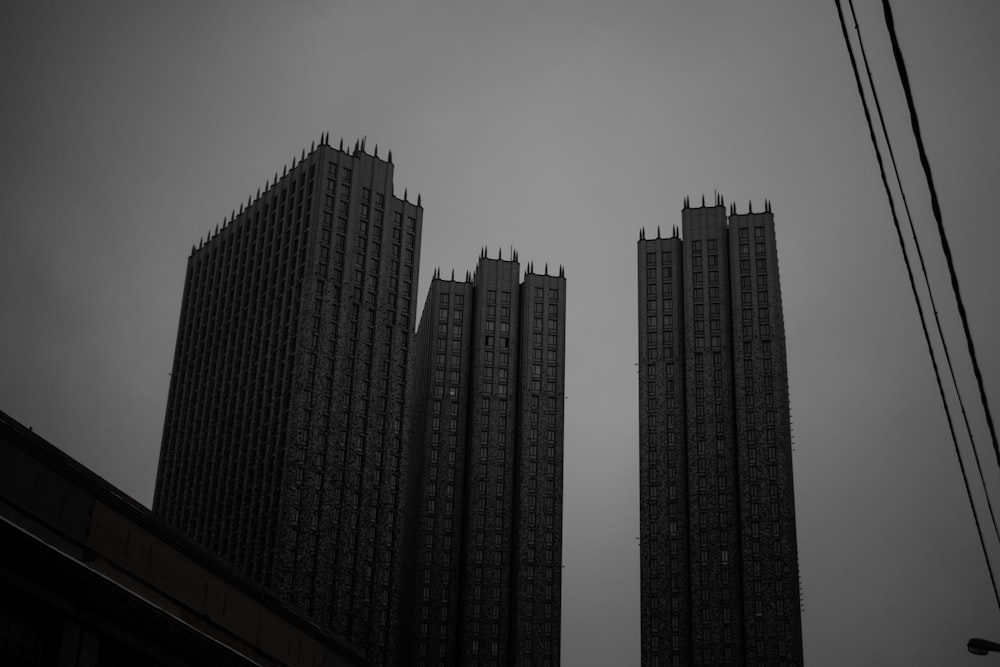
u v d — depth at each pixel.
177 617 78.88
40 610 62.09
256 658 96.88
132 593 67.12
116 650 68.31
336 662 109.69
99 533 78.56
